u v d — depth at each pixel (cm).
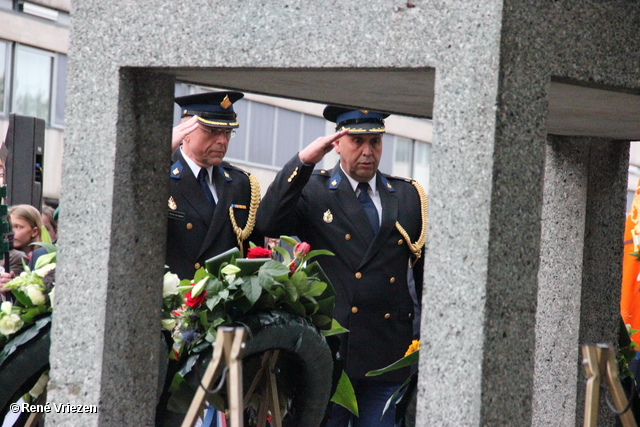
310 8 632
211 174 1116
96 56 709
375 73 635
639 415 921
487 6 565
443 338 579
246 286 771
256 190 1134
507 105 566
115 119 698
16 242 1424
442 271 581
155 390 732
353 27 616
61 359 709
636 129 855
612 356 569
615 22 625
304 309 805
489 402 566
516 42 568
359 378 1059
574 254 937
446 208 579
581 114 786
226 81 749
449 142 579
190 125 1048
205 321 770
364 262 1077
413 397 840
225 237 1098
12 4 3666
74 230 708
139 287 717
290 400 834
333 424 1038
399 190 1134
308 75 674
